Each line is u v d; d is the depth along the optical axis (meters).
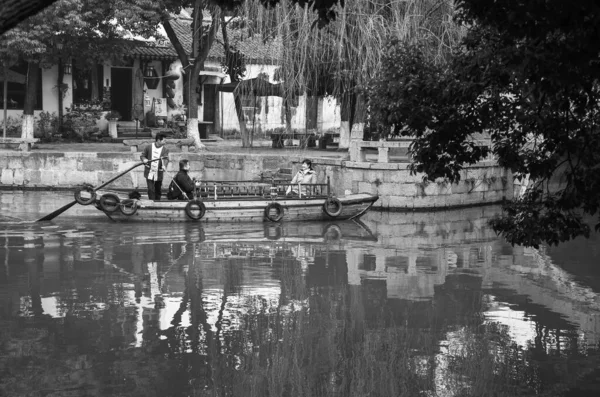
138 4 29.83
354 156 25.50
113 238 19.14
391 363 10.64
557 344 11.40
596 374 10.19
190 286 14.63
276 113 39.22
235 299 13.80
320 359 10.77
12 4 4.46
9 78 35.06
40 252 17.34
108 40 32.53
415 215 24.09
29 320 12.36
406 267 16.53
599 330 12.14
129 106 38.50
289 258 17.33
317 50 25.11
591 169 8.44
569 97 8.50
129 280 15.01
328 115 41.31
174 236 19.69
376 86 9.30
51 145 33.12
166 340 11.52
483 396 9.47
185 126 37.69
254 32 25.89
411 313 13.04
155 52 36.62
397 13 23.75
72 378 9.95
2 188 28.31
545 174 8.87
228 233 20.30
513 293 14.38
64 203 24.80
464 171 25.66
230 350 11.12
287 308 13.28
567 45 6.81
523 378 10.02
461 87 8.67
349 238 19.97
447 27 22.91
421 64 9.12
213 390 9.67
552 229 8.84
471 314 12.95
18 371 10.18
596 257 17.55
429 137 9.24
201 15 31.67
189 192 22.11
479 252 18.22
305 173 23.98
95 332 11.82
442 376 10.12
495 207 26.22
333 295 14.16
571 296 14.16
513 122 8.96
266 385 9.84
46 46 30.56
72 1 29.33
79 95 37.06
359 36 24.31
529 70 7.12
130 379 9.98
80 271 15.63
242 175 28.08
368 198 22.97
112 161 28.02
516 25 6.73
